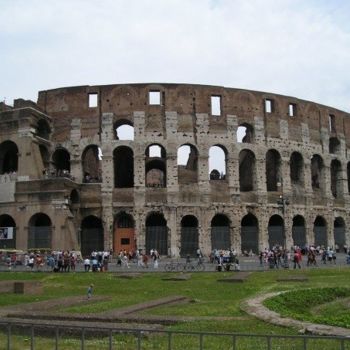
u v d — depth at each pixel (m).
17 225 75.38
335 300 32.62
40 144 80.69
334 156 95.50
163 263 70.88
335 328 19.45
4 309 26.56
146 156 89.69
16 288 39.25
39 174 77.31
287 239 85.06
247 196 83.69
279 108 89.06
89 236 80.94
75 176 81.88
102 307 28.08
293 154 91.44
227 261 60.53
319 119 94.25
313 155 92.31
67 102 84.00
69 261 60.75
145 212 79.62
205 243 79.94
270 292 33.69
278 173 87.94
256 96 87.38
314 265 64.44
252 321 22.22
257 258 77.62
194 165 94.56
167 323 22.39
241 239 83.00
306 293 31.81
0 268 63.44
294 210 87.06
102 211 79.75
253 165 85.69
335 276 49.53
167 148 81.56
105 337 20.00
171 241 79.00
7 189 76.88
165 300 30.47
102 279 49.59
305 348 13.16
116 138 84.56
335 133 96.69
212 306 28.89
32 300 34.69
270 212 84.94
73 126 83.00
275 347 17.81
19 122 78.31
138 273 54.66
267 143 86.62
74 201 79.88
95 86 83.81
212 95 84.75
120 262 68.50
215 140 83.25
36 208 74.94
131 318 22.89
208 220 80.69
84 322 21.48
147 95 83.06
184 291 39.09
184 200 80.50
